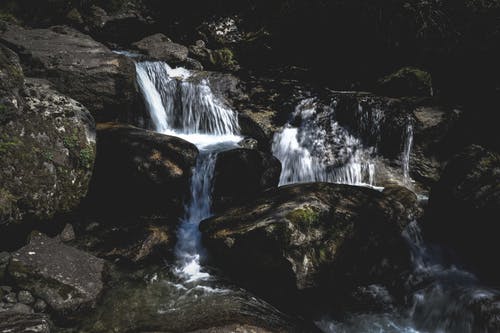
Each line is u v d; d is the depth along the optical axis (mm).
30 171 5730
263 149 9406
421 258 6863
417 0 12344
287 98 10266
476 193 6906
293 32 13367
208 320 5070
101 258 5969
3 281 5145
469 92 11141
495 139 9758
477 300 5707
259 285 5922
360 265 6188
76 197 6227
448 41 11922
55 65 7805
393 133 9703
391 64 12586
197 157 7520
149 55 10938
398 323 5820
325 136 9633
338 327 5602
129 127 7777
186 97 9734
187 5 13547
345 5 12609
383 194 7203
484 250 6688
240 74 11414
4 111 5734
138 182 6805
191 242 6723
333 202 6469
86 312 5117
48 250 5660
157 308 5328
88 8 11844
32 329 4480
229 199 7383
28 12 11086
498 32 11180
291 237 5648
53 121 6293
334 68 13008
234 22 13734
